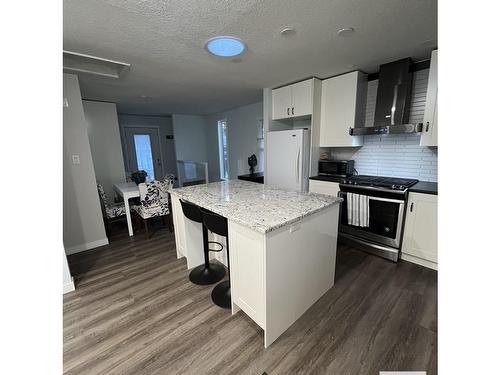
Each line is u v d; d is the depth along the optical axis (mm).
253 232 1361
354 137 2916
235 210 1568
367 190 2504
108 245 3014
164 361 1372
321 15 1554
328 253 1855
